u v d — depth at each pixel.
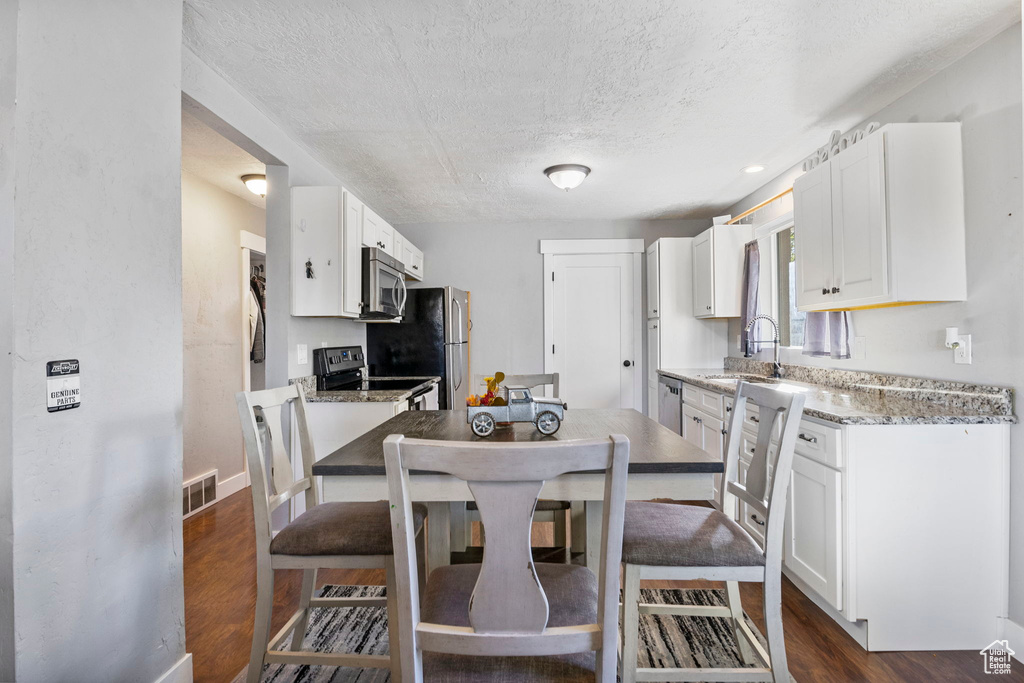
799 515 2.07
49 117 1.17
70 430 1.23
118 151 1.37
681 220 4.77
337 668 1.70
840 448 1.80
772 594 1.33
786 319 3.55
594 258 4.82
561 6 1.68
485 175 3.42
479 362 4.80
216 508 3.33
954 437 1.77
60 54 1.20
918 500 1.78
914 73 2.09
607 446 0.87
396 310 3.54
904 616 1.78
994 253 1.82
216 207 3.52
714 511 1.60
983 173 1.85
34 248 1.13
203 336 3.39
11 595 1.09
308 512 1.60
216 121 2.16
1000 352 1.80
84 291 1.26
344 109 2.43
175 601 1.57
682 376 3.64
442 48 1.92
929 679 1.63
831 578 1.85
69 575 1.22
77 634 1.24
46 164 1.16
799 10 1.70
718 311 3.86
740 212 4.09
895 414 1.82
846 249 2.18
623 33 1.83
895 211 1.92
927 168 1.92
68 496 1.22
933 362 2.09
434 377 4.04
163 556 1.52
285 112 2.45
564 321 4.82
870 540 1.78
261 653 1.41
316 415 2.77
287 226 2.74
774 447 2.24
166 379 1.54
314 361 3.11
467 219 4.70
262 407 1.52
